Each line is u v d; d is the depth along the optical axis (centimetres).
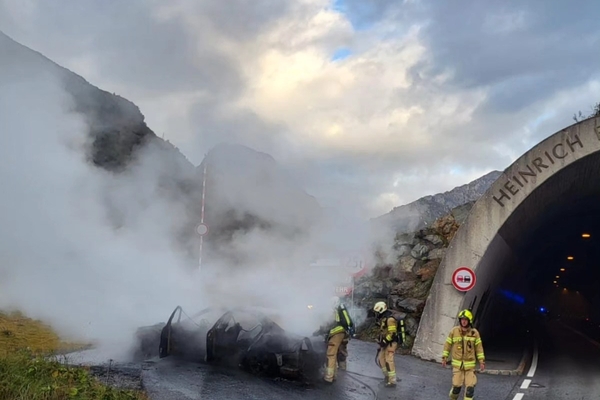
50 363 720
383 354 1030
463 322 860
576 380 1191
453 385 852
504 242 1627
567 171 1437
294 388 923
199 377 941
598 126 1389
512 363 1423
